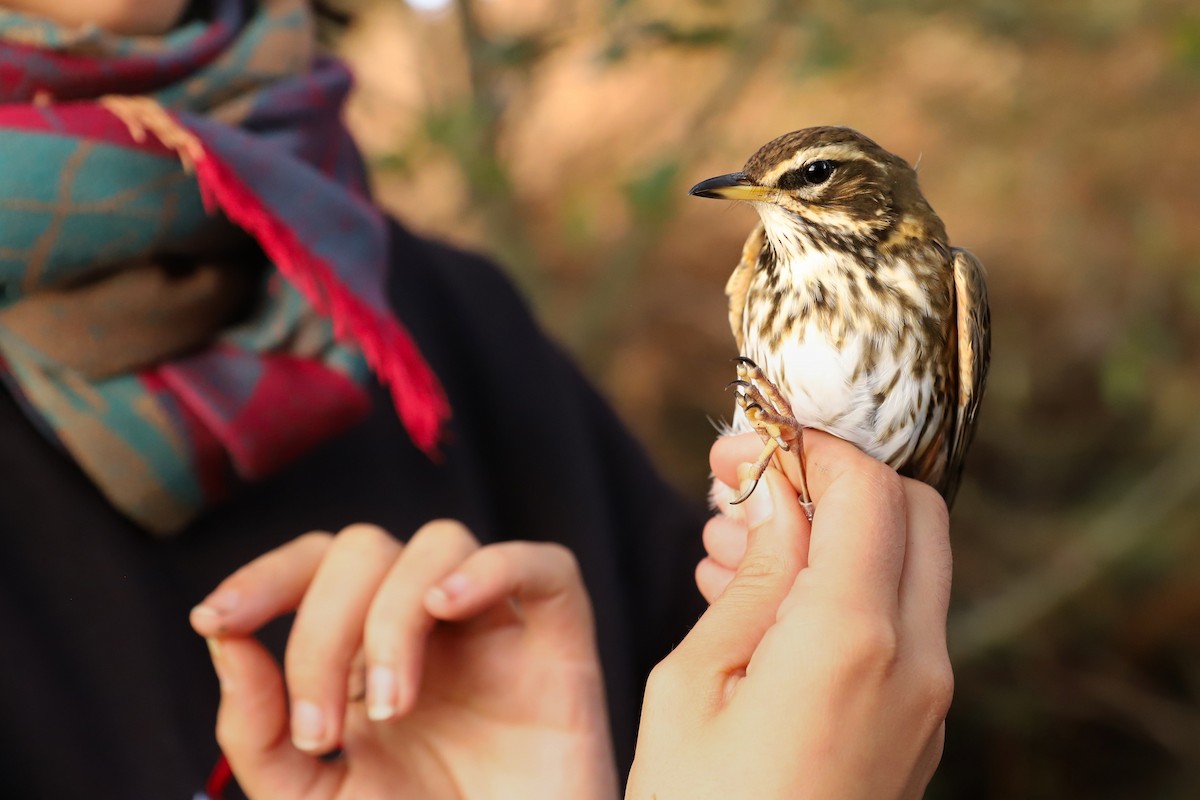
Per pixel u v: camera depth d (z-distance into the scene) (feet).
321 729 1.57
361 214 1.80
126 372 1.74
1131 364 3.00
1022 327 3.95
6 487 1.70
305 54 1.89
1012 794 3.44
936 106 3.18
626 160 3.23
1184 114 3.43
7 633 1.65
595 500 1.98
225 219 1.79
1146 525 3.21
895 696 1.42
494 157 2.58
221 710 1.59
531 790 1.62
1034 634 3.56
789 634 1.43
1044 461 3.85
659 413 3.94
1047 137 3.27
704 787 1.41
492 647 1.63
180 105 1.81
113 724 1.67
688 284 4.12
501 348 2.01
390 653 1.57
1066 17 2.77
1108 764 3.46
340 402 1.79
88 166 1.73
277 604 1.58
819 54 2.56
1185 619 3.60
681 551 2.03
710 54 2.82
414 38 2.75
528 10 2.74
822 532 1.48
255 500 1.79
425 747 1.62
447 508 1.90
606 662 1.90
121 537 1.72
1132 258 3.65
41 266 1.72
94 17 1.78
